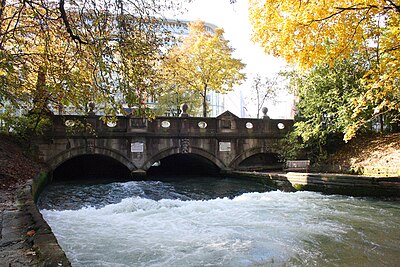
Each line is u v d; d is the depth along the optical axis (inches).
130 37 288.0
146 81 311.0
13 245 199.6
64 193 637.9
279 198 576.7
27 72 365.1
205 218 426.0
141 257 274.7
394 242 325.1
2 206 314.0
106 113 336.8
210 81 1147.3
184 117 873.5
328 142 872.3
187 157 1037.8
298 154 911.7
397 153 688.4
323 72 808.9
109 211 464.8
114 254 281.6
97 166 993.5
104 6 294.0
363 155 759.1
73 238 329.4
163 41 314.3
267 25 438.6
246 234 349.7
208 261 267.0
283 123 978.1
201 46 1124.5
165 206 505.0
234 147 925.2
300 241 326.6
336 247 308.8
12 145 702.5
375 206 506.3
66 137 777.6
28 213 282.8
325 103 804.6
